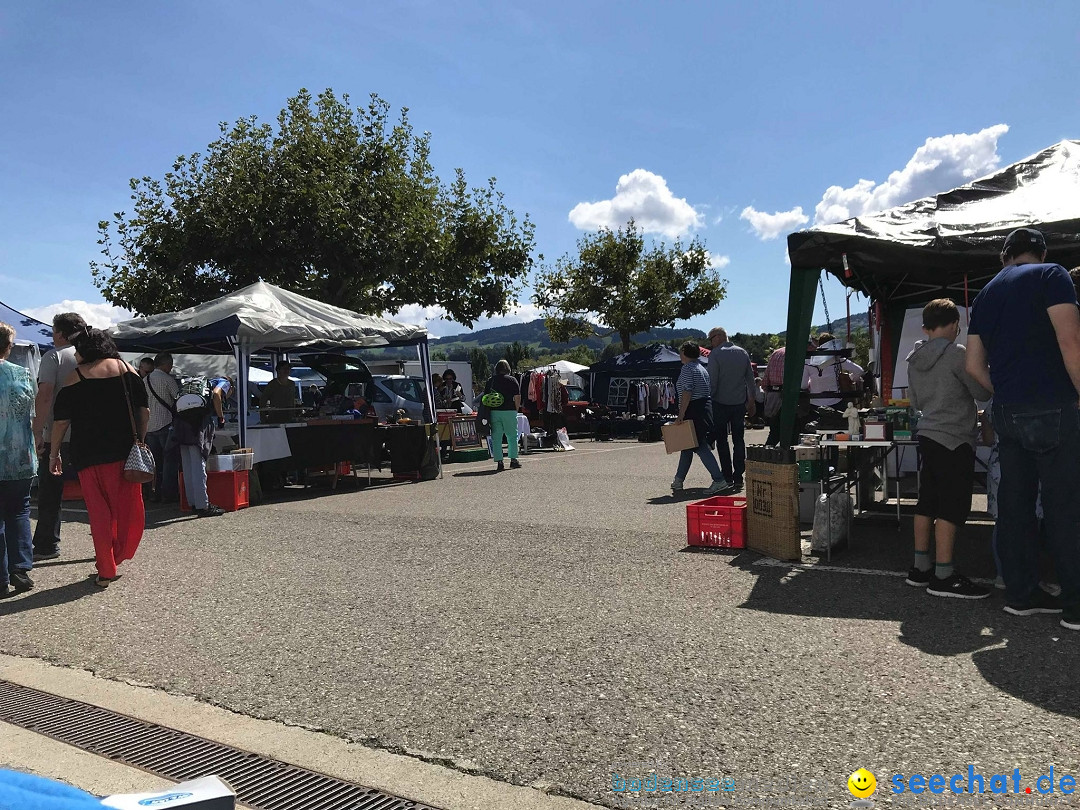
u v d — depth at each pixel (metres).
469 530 7.43
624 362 26.08
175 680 3.78
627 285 35.75
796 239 6.00
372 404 15.90
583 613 4.57
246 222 20.73
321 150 22.05
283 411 11.58
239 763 2.91
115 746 3.08
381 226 22.27
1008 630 3.96
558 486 10.79
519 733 3.03
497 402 13.67
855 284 7.92
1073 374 3.80
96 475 5.73
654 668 3.64
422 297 23.95
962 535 6.40
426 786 2.67
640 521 7.56
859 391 9.15
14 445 5.45
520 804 2.52
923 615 4.26
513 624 4.41
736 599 4.73
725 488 9.41
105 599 5.36
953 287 8.25
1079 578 3.88
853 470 7.04
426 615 4.65
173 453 10.30
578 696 3.36
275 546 7.00
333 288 22.36
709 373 9.43
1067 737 2.78
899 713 3.04
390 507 9.28
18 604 5.29
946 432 4.56
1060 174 6.09
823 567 5.45
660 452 17.08
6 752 3.02
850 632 4.03
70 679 3.84
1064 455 3.89
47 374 6.45
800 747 2.80
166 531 8.05
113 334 10.89
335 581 5.59
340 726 3.17
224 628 4.58
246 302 10.79
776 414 10.34
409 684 3.59
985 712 3.01
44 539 6.79
